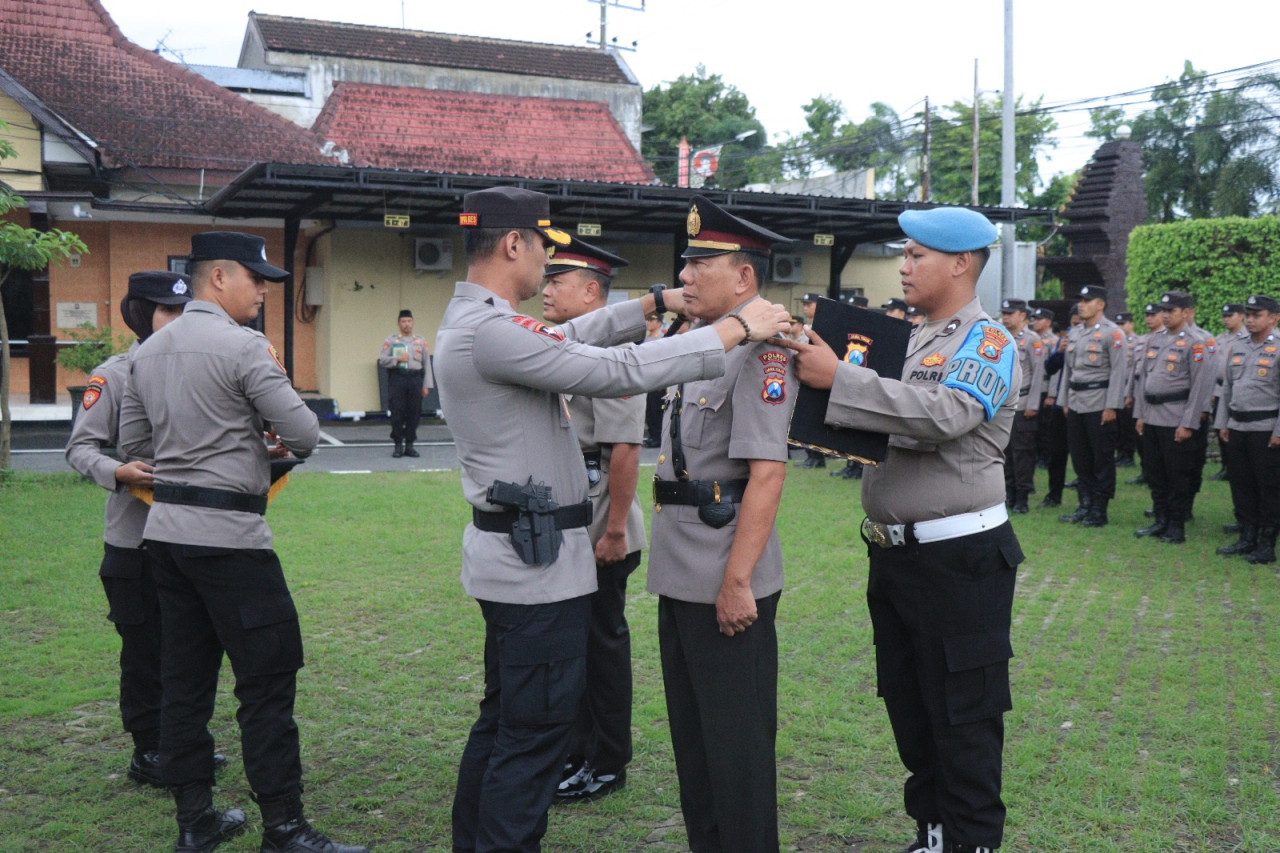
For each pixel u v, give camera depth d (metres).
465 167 18.70
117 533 3.53
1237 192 24.41
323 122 18.50
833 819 3.40
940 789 2.95
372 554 7.15
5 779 3.65
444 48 21.89
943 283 2.96
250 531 3.11
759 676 2.80
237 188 13.00
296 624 3.20
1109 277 19.73
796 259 19.17
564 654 2.74
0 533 7.51
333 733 4.09
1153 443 8.33
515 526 2.68
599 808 3.50
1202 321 14.75
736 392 2.71
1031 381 9.41
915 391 2.67
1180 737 4.09
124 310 3.82
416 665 4.88
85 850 3.17
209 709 3.23
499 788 2.69
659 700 4.46
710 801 2.91
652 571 2.91
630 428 3.42
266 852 3.14
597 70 23.14
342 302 16.50
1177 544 8.07
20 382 16.69
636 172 20.16
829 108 38.75
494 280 2.82
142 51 17.75
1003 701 2.86
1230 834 3.30
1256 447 7.49
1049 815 3.39
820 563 7.04
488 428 2.71
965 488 2.83
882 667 3.11
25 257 9.36
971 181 32.34
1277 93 24.20
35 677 4.62
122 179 16.11
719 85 38.22
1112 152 19.86
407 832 3.31
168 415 3.12
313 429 3.21
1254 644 5.35
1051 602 6.23
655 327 9.34
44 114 14.91
